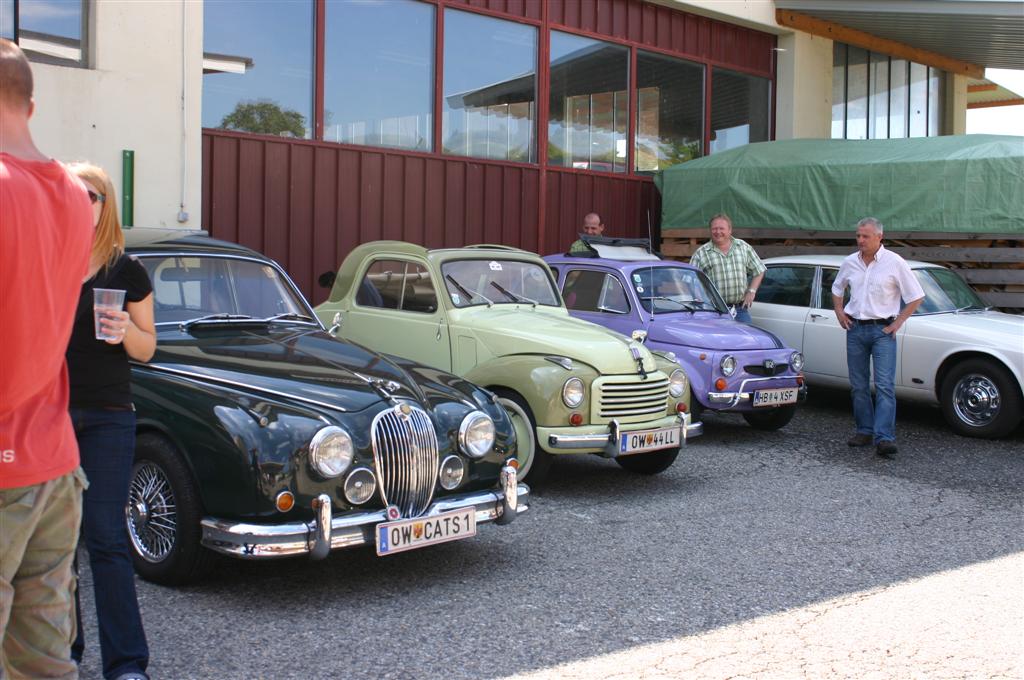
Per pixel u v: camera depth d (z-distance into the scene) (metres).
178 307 5.45
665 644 4.16
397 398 4.78
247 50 9.96
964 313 9.70
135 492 4.71
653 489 7.04
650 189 14.03
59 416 2.42
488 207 12.11
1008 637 4.32
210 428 4.34
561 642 4.15
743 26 14.90
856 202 11.58
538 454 6.56
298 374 4.86
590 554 5.45
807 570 5.25
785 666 3.94
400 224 11.24
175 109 9.23
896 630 4.38
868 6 14.16
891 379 8.29
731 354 8.41
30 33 8.48
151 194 9.12
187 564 4.48
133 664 3.38
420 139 11.47
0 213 2.13
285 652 3.94
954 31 15.41
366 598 4.63
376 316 7.67
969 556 5.57
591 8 13.06
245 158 9.95
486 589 4.81
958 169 10.88
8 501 2.29
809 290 10.26
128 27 8.91
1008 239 10.80
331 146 10.59
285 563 5.14
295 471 4.32
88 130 8.73
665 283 9.23
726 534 5.91
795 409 9.96
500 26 12.14
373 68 10.98
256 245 10.05
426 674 3.78
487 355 6.91
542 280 8.04
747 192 12.39
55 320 2.28
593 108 13.25
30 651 2.46
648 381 6.82
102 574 3.37
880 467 7.89
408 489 4.65
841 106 16.33
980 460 8.19
